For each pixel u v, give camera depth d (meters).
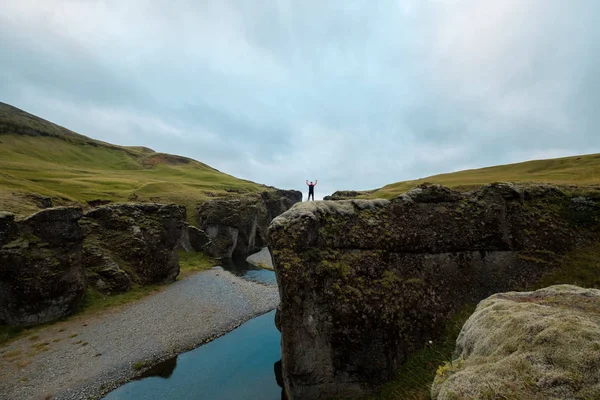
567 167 57.62
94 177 108.25
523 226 23.95
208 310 38.09
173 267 51.53
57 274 32.69
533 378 5.96
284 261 19.64
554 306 8.60
